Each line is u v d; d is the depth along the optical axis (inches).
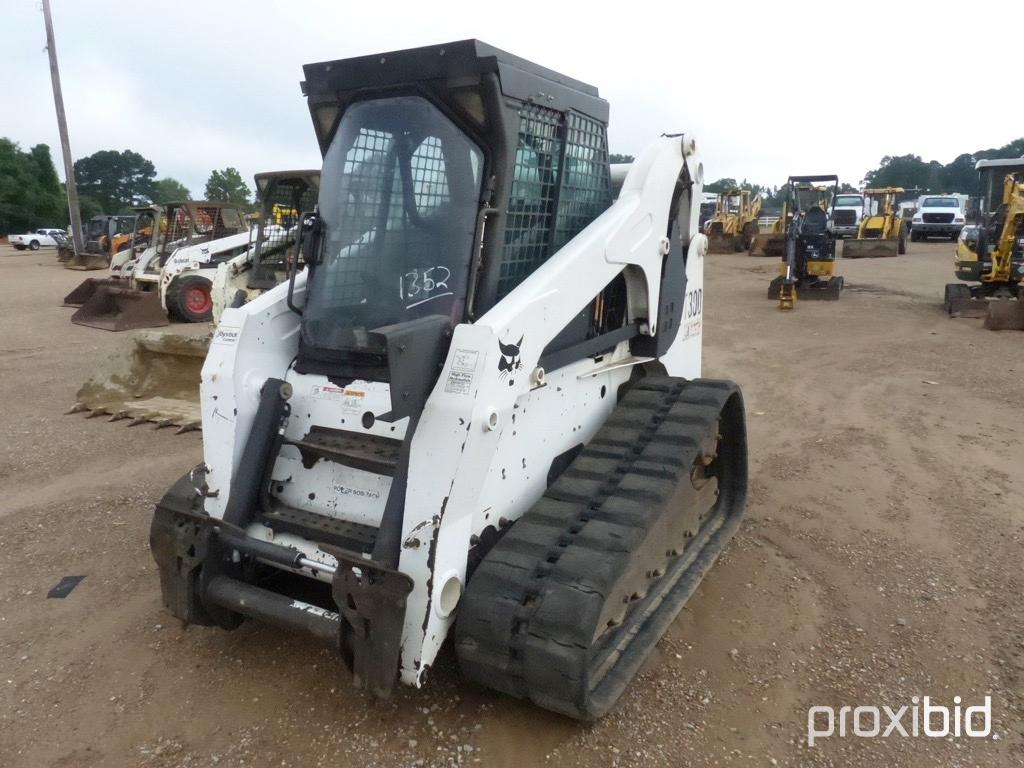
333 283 140.9
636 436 152.0
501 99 126.6
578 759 118.3
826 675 141.1
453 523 115.6
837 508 215.8
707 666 142.9
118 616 159.8
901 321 526.6
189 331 517.0
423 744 121.0
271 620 125.2
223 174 3742.6
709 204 1261.1
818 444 272.2
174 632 153.0
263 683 136.6
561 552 123.6
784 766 118.6
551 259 138.9
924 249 1173.7
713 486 190.9
